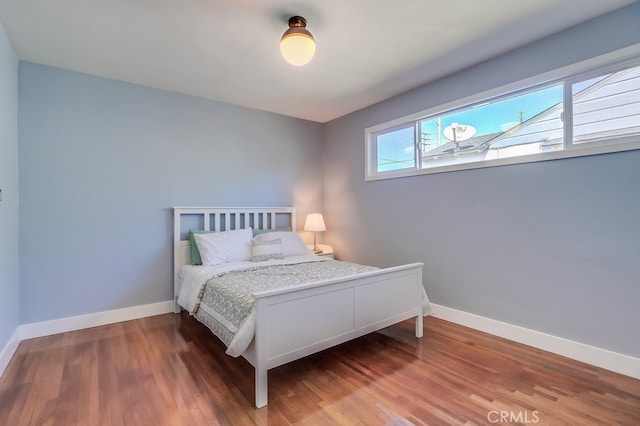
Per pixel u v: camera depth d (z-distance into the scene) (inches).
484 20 84.7
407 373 82.1
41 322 107.9
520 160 100.0
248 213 152.6
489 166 107.8
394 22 85.1
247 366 86.4
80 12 79.7
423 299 108.0
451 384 76.7
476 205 111.7
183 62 107.7
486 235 109.0
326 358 91.2
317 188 180.2
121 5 77.0
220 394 73.2
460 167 116.1
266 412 66.7
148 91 128.8
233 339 71.2
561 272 91.7
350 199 164.9
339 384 77.3
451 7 79.1
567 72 89.3
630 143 79.0
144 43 95.2
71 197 113.6
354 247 162.4
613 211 82.4
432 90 124.7
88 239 116.7
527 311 98.9
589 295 86.5
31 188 106.6
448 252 120.6
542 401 69.6
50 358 91.0
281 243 137.4
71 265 113.5
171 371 83.6
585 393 72.5
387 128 146.0
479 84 109.7
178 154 135.9
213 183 145.0
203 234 129.8
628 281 80.3
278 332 72.5
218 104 146.3
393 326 116.8
